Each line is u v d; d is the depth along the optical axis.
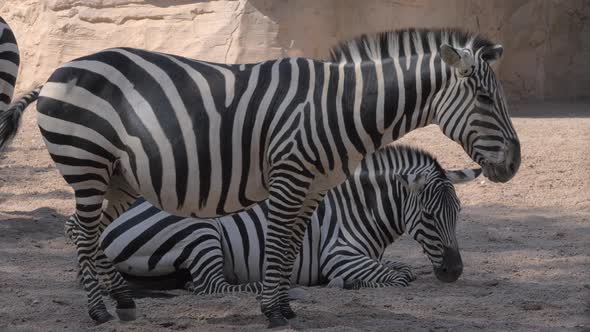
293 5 35.47
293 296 12.12
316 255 13.12
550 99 40.69
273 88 10.57
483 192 21.31
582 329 10.61
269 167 10.53
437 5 37.50
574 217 18.78
